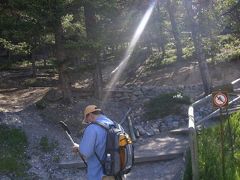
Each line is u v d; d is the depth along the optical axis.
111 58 32.34
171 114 14.11
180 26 28.97
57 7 13.60
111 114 14.77
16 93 20.78
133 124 13.97
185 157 9.76
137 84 26.16
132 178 9.66
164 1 29.36
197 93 16.75
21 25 13.96
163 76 26.62
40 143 11.76
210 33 24.48
